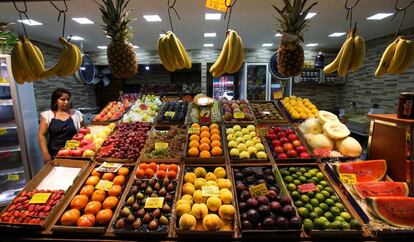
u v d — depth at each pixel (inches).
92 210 53.4
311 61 271.4
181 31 184.2
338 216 51.9
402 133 62.6
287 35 59.4
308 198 56.8
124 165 71.1
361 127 185.6
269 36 205.6
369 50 226.5
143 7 128.6
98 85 301.6
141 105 111.3
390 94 199.5
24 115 124.6
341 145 74.5
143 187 60.4
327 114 83.4
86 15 140.1
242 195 55.3
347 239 48.1
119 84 299.4
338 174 64.1
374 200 52.8
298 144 76.8
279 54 64.2
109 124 98.3
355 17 150.1
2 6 122.3
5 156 133.8
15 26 162.6
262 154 72.2
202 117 94.5
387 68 63.7
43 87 215.9
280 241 47.6
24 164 125.7
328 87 284.7
